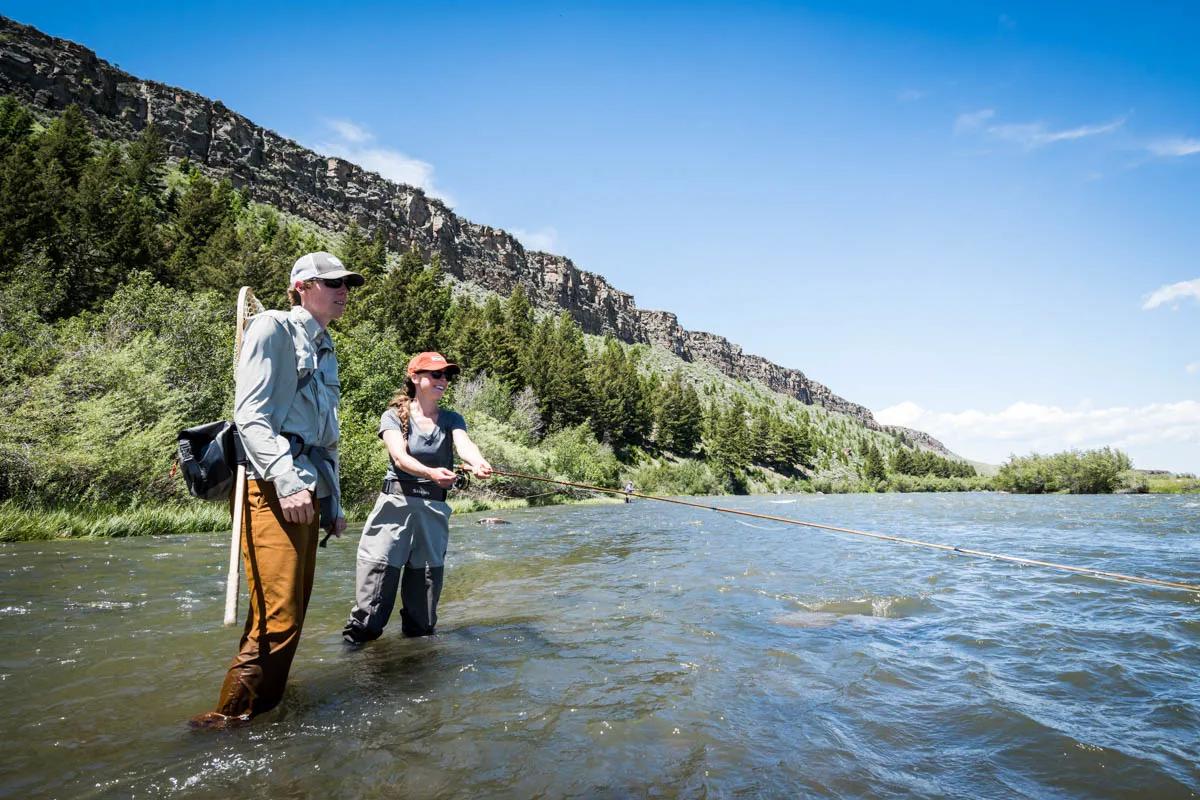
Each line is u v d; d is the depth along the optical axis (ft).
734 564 24.25
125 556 21.91
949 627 13.73
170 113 389.19
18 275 86.02
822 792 5.97
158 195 253.24
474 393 148.25
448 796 5.67
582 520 53.31
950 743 7.29
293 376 8.41
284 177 433.48
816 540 35.70
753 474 339.16
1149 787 6.23
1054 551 30.68
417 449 12.34
